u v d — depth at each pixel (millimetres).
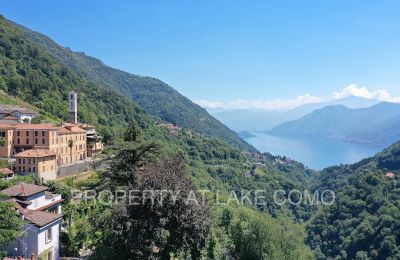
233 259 40344
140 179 29766
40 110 152750
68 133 94625
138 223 28141
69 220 43000
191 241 29500
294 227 121500
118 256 28766
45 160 78125
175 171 31344
